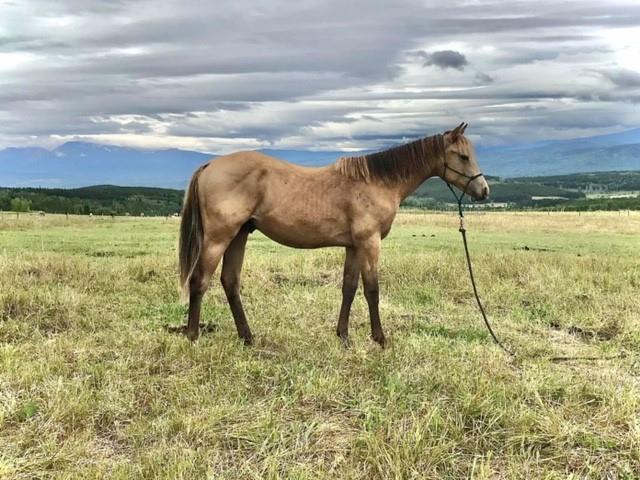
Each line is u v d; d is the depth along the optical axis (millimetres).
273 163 6082
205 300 8492
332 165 6301
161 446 3873
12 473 3490
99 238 19500
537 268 11266
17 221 26562
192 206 6074
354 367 5477
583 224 30922
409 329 7215
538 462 3789
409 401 4633
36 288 8055
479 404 4453
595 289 9648
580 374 5469
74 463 3682
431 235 22734
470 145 6641
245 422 4234
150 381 4984
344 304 6477
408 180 6484
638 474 3666
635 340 6727
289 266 11383
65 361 5449
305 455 3826
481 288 9695
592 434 4129
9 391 4586
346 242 6270
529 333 7195
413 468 3596
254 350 6035
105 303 7863
